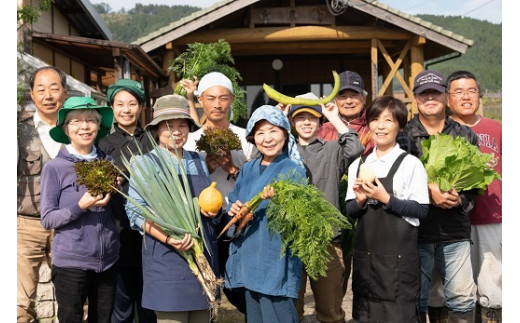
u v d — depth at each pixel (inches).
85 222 137.2
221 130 152.3
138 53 424.5
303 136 167.0
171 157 137.9
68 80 316.5
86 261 136.8
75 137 140.9
